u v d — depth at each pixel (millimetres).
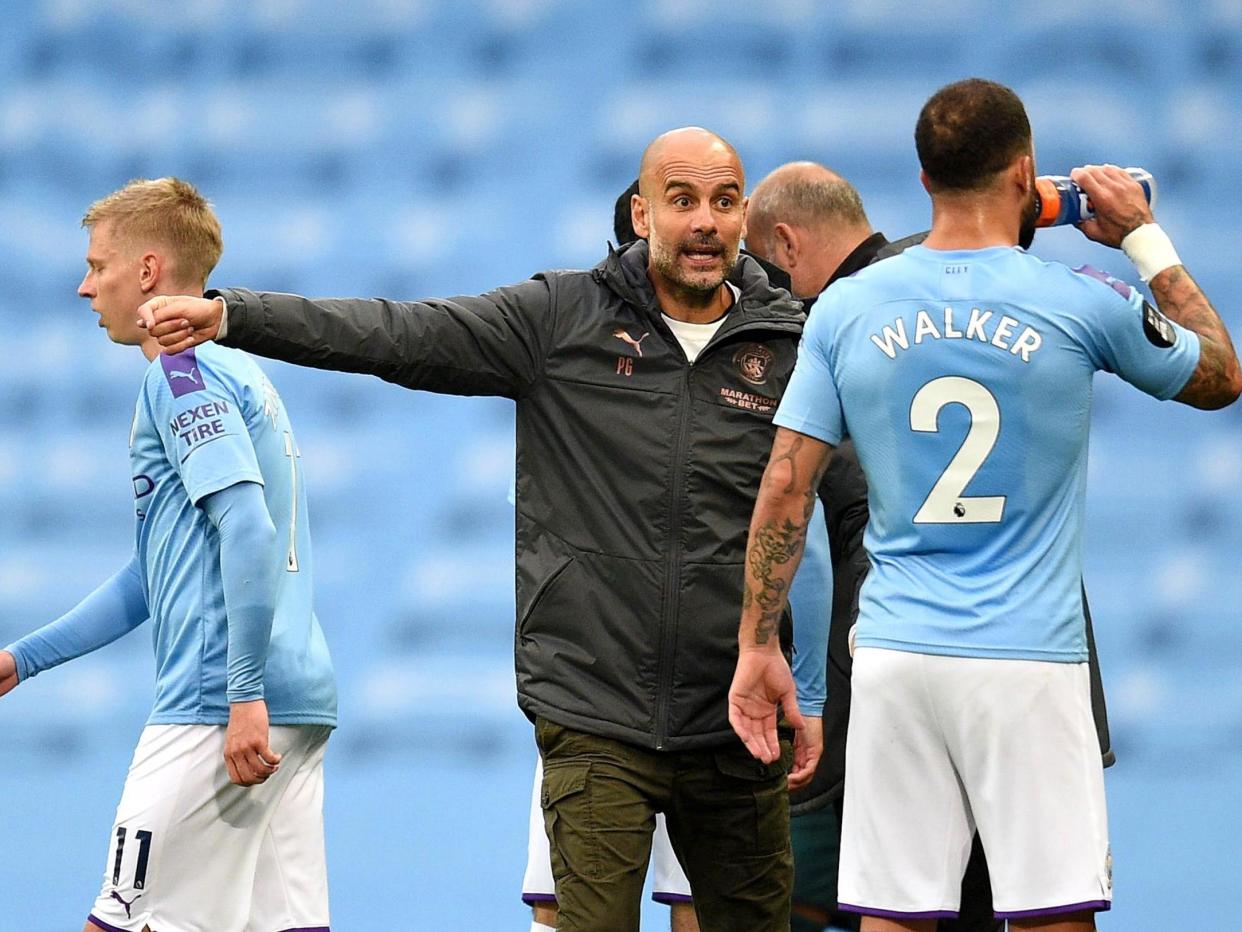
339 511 35094
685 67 38188
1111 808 30188
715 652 12938
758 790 13258
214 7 39625
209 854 13461
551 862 13023
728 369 13188
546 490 13156
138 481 13688
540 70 38594
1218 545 33531
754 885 13430
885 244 16734
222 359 13758
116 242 13914
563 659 12961
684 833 13461
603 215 37938
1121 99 37375
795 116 37656
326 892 14336
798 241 16953
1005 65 37562
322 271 38219
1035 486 11562
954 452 11570
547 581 12977
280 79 39219
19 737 33375
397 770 32531
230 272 38219
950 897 11711
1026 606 11508
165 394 13375
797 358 13047
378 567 34750
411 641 34281
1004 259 11719
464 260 38000
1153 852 28469
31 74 39625
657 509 12930
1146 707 32625
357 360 12570
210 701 13414
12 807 31953
